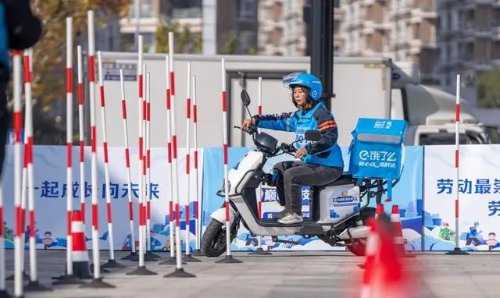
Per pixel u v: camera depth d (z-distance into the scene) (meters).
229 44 157.25
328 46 30.25
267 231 25.92
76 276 20.12
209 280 20.89
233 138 40.53
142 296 18.11
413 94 49.47
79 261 20.12
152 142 39.94
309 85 25.64
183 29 142.12
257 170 25.94
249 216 25.86
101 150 29.91
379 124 25.75
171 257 24.64
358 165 25.77
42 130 98.06
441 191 29.83
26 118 17.53
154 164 29.94
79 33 66.75
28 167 17.86
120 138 39.88
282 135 37.81
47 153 30.02
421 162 29.92
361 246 26.50
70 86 19.58
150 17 183.25
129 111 39.97
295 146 25.98
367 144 25.72
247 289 19.39
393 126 25.69
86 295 18.11
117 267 23.31
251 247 29.58
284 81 26.03
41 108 88.88
